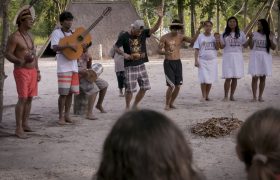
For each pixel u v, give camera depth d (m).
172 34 10.38
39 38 44.44
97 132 8.38
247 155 1.77
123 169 1.57
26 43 7.89
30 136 8.12
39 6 34.00
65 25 8.92
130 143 1.55
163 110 10.51
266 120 1.72
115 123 1.63
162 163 1.55
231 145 7.30
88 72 9.46
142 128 1.56
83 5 29.56
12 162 6.62
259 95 11.63
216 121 8.28
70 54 8.80
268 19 25.62
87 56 9.69
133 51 9.66
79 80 9.59
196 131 8.05
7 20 8.78
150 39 28.86
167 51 10.29
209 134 7.88
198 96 12.72
